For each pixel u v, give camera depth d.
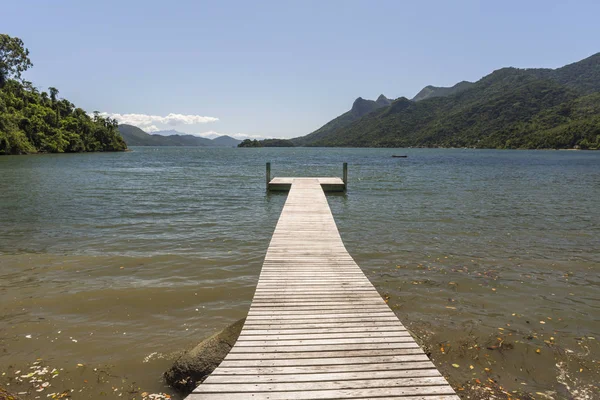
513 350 4.55
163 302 5.77
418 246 9.05
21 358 4.30
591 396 3.79
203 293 6.12
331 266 6.61
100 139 99.19
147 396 3.72
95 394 3.72
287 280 5.88
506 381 4.00
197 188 20.52
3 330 4.89
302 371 3.37
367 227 11.07
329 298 5.16
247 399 2.96
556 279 6.88
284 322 4.41
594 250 8.72
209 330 4.98
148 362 4.27
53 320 5.18
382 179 26.50
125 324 5.10
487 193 18.73
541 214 13.12
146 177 27.52
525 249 8.80
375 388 3.12
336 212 13.47
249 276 6.94
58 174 29.81
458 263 7.76
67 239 9.48
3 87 79.75
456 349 4.56
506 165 45.16
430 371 3.38
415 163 50.31
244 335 4.07
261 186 21.53
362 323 4.39
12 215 12.61
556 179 26.89
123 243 9.12
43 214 12.80
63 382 3.89
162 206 14.53
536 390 3.88
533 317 5.40
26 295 5.95
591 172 33.88
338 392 3.06
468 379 4.02
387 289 6.40
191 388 3.76
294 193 15.88
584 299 6.02
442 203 15.50
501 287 6.49
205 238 9.67
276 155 85.56
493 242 9.42
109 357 4.35
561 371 4.18
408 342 3.93
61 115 93.62
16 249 8.55
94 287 6.29
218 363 3.84
